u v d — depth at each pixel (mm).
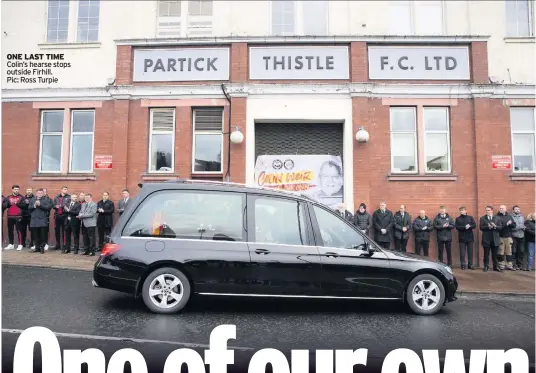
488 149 11773
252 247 6055
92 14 13000
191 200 6230
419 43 12086
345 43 12109
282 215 6289
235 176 11727
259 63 12039
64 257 10594
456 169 11828
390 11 12695
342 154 12203
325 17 12688
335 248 6203
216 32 12484
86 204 11102
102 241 11453
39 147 12547
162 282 5941
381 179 11797
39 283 7777
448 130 12070
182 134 12023
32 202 11336
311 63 12016
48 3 13062
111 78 12406
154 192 6234
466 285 8891
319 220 6352
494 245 10844
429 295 6348
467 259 11359
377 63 12039
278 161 12117
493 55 12172
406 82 12000
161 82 12203
